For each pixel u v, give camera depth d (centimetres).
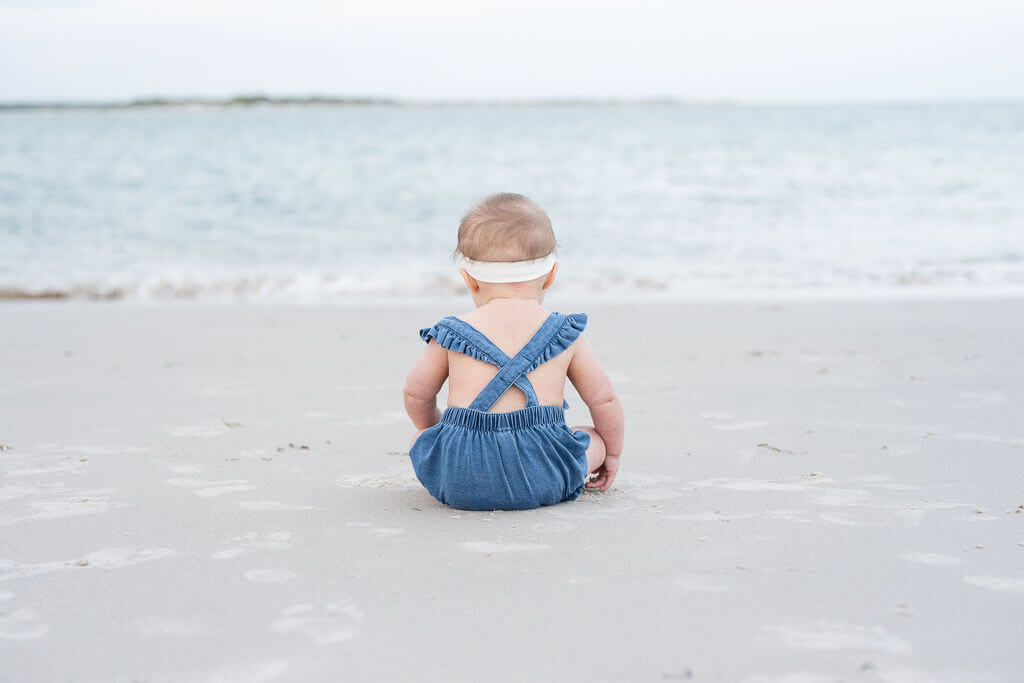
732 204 1794
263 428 393
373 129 5388
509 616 190
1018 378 477
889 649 172
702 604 194
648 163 2750
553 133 4694
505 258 270
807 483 295
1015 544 230
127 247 1333
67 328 711
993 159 2620
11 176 2356
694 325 699
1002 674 162
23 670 169
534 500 265
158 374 529
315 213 1730
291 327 717
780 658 169
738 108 11456
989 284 971
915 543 232
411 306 856
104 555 231
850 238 1348
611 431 282
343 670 167
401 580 211
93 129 5519
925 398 434
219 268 1159
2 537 246
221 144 3750
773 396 448
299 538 243
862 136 4041
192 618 191
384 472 319
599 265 1152
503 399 265
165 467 326
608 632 181
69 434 382
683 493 285
